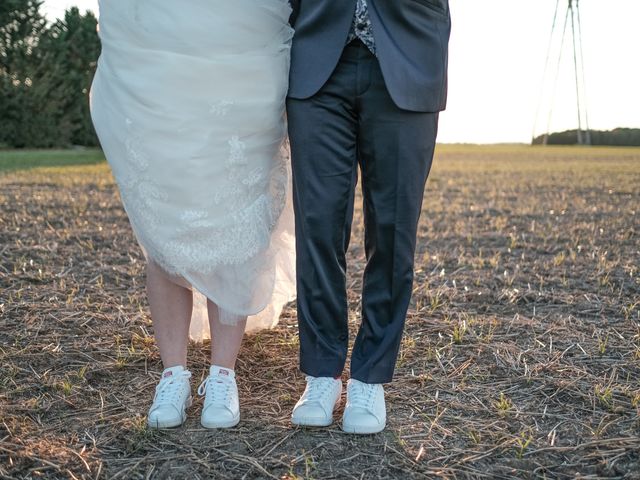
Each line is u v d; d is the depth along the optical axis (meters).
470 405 2.28
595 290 3.77
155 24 1.93
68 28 33.28
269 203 2.18
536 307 3.44
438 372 2.57
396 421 2.17
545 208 7.59
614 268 4.30
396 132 1.97
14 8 28.64
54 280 3.85
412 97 1.94
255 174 2.10
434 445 2.00
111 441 2.03
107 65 2.01
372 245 2.08
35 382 2.44
